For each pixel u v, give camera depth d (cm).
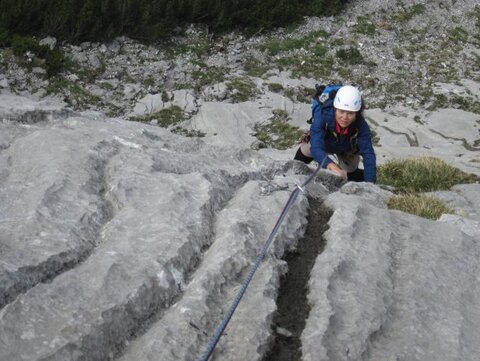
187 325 438
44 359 388
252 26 3000
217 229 566
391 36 3127
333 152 864
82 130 734
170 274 491
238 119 2438
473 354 462
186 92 2564
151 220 547
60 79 2503
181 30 2892
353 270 534
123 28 2773
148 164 643
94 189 597
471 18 3375
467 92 2809
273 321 476
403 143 2356
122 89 2547
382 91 2781
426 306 502
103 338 420
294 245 581
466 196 955
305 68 2839
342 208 638
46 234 509
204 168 688
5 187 584
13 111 766
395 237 598
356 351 444
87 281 462
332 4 3212
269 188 654
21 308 424
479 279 562
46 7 2706
